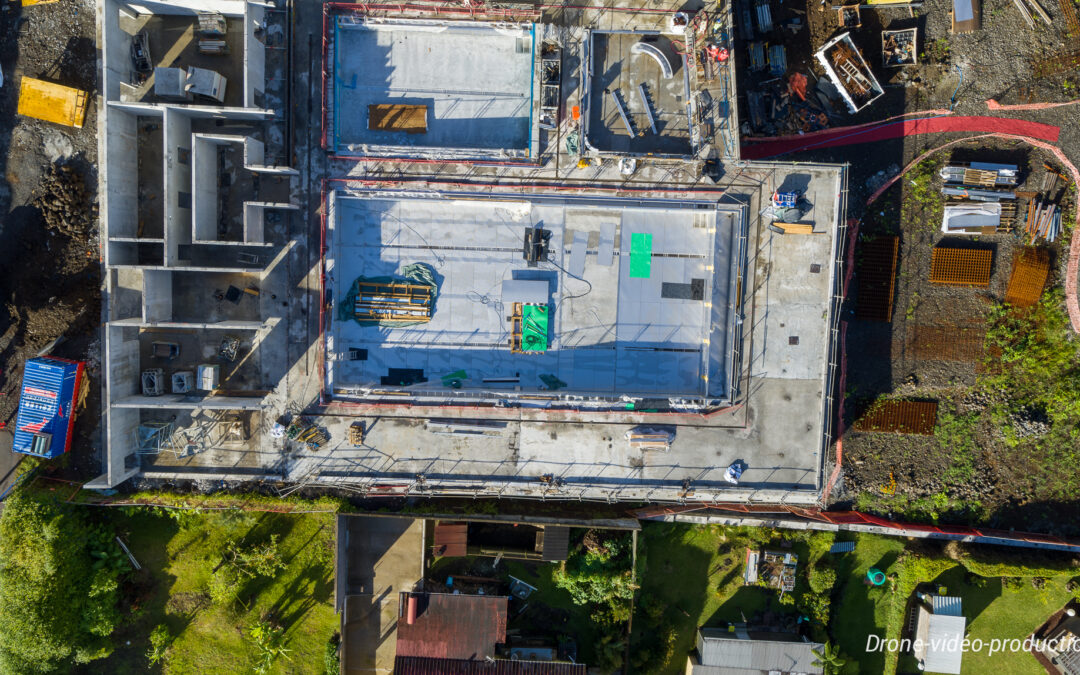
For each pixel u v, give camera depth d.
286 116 21.02
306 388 21.80
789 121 23.31
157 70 19.95
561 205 22.14
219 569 23.31
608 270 22.75
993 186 23.36
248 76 19.80
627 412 22.17
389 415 22.00
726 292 22.58
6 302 21.86
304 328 21.70
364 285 22.17
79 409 22.02
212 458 21.89
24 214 21.67
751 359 22.30
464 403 22.00
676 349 23.08
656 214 22.58
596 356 22.98
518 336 22.36
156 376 21.62
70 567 21.39
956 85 23.33
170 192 19.92
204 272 21.59
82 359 21.95
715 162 21.50
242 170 21.42
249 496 22.41
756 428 22.44
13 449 21.28
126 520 23.03
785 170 21.78
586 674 22.53
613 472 22.31
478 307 22.67
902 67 23.27
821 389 22.36
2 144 21.59
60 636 20.89
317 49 21.11
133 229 21.25
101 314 21.75
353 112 21.83
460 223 22.41
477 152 21.17
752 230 21.97
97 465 22.20
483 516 22.31
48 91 21.30
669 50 21.84
